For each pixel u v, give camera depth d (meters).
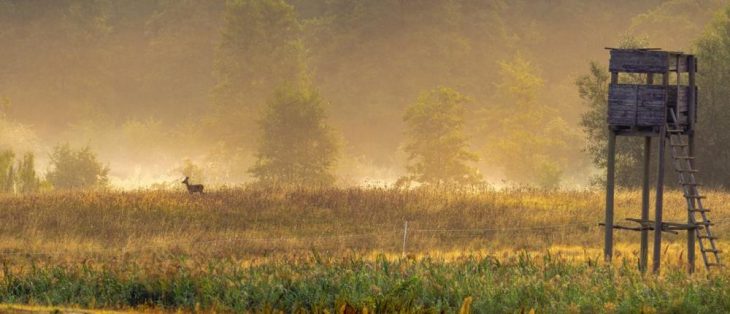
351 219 49.72
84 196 52.16
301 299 25.22
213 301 25.34
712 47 83.38
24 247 42.22
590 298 24.91
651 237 46.12
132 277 27.41
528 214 51.09
